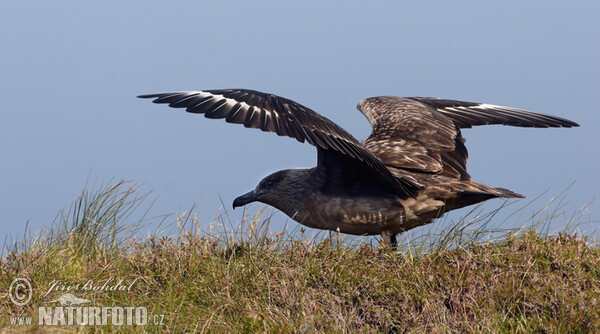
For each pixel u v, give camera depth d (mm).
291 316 9758
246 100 10031
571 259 10719
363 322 9797
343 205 11742
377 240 12008
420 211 11594
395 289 10281
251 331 9516
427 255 10906
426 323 9711
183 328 9484
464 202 11672
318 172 11844
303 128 9883
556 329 9266
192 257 11008
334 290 10336
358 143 10344
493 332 9078
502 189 11594
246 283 10352
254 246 11328
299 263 10789
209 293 10281
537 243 11188
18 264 10578
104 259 10984
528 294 10016
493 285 10102
